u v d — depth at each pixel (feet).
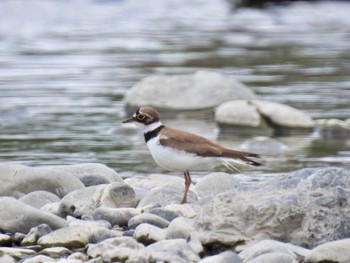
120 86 70.74
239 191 31.07
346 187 30.60
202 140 35.53
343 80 72.69
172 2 121.90
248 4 118.93
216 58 83.56
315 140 55.21
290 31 101.76
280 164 47.83
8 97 66.28
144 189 38.22
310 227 29.86
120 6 117.08
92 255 29.53
